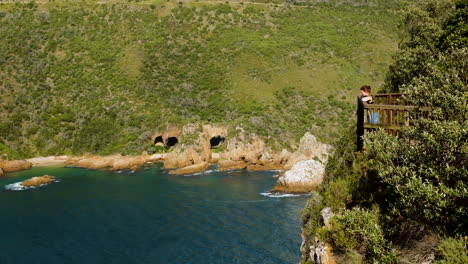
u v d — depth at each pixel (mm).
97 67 108062
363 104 15945
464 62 13445
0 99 93438
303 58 111500
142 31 124000
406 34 40906
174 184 59500
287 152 73062
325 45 117125
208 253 33406
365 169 18797
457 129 10781
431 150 11648
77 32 122375
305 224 26484
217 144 87000
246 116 87125
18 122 88562
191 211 45656
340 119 84688
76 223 42000
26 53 110625
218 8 140125
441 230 12141
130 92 98812
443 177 11109
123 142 83250
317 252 17781
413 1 148750
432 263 11945
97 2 140125
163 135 85188
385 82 40094
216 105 95688
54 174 68562
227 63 111688
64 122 90562
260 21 134000
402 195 11867
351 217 15445
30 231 39594
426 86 13195
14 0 141000
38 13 127562
